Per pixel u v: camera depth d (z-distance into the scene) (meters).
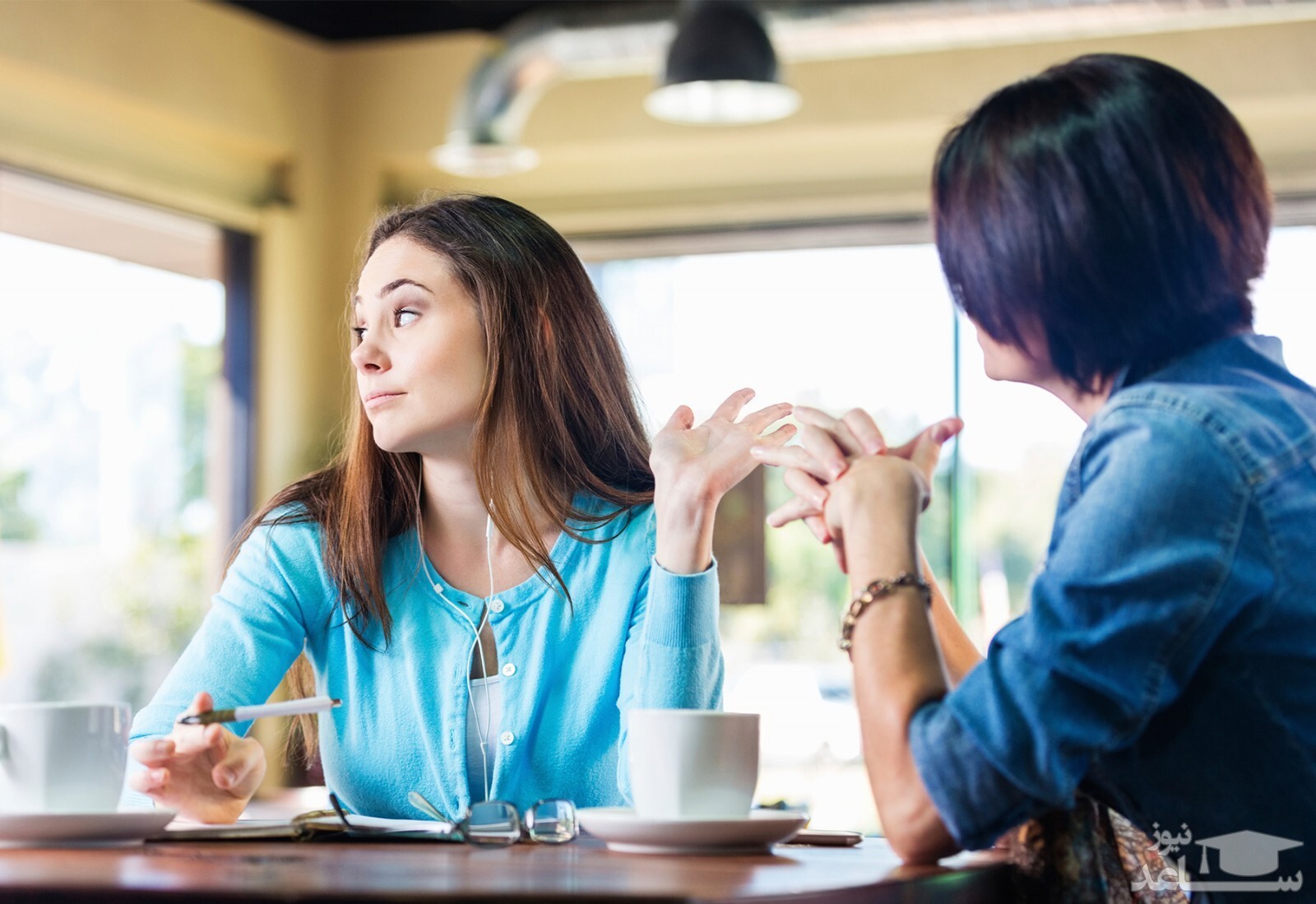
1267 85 4.54
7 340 4.44
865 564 1.11
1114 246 1.09
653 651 1.39
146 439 4.85
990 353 1.18
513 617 1.52
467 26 5.32
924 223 4.95
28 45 4.27
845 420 1.21
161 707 1.51
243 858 1.05
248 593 1.58
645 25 4.34
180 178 4.91
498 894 0.82
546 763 1.50
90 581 4.66
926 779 1.02
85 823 1.12
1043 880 1.13
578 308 1.65
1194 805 1.06
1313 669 1.04
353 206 5.33
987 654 1.06
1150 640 1.00
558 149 5.11
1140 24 4.03
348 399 1.75
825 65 4.89
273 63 5.11
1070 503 1.11
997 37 4.14
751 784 1.16
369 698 1.55
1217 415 1.04
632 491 1.63
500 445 1.54
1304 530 1.04
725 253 5.15
